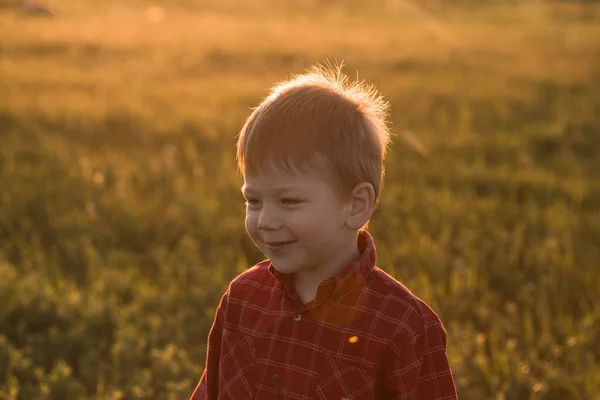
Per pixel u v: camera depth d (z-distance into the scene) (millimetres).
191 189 7238
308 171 1795
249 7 27000
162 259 5633
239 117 10250
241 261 5484
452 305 4910
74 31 17953
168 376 3920
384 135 1974
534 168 8438
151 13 23438
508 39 19250
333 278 1910
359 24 23094
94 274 5250
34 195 6672
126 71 13641
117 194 6938
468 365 4082
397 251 5711
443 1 29328
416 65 14805
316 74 2033
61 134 9156
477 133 9883
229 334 2100
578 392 3881
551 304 5176
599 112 11102
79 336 4266
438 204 6926
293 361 1953
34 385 3867
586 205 7398
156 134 9352
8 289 4641
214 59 15023
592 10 28766
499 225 6582
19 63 13664
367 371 1898
